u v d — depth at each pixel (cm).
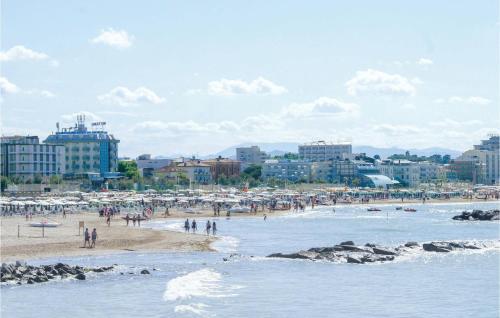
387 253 10725
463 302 7144
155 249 11388
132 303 6862
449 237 15050
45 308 6625
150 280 8238
